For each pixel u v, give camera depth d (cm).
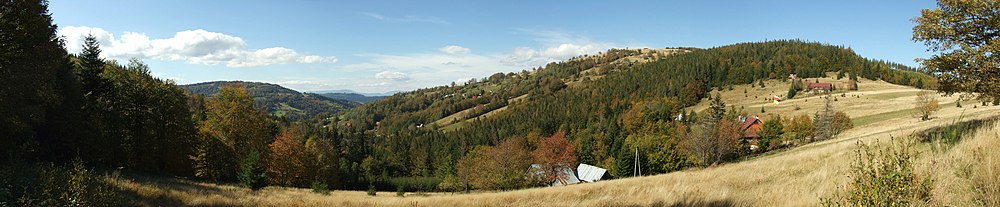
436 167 10675
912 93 10062
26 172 1341
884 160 486
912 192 471
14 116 2064
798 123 7925
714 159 6450
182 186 2344
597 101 16488
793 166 1675
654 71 19038
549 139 9569
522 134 12544
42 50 2161
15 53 1966
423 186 8606
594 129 11488
